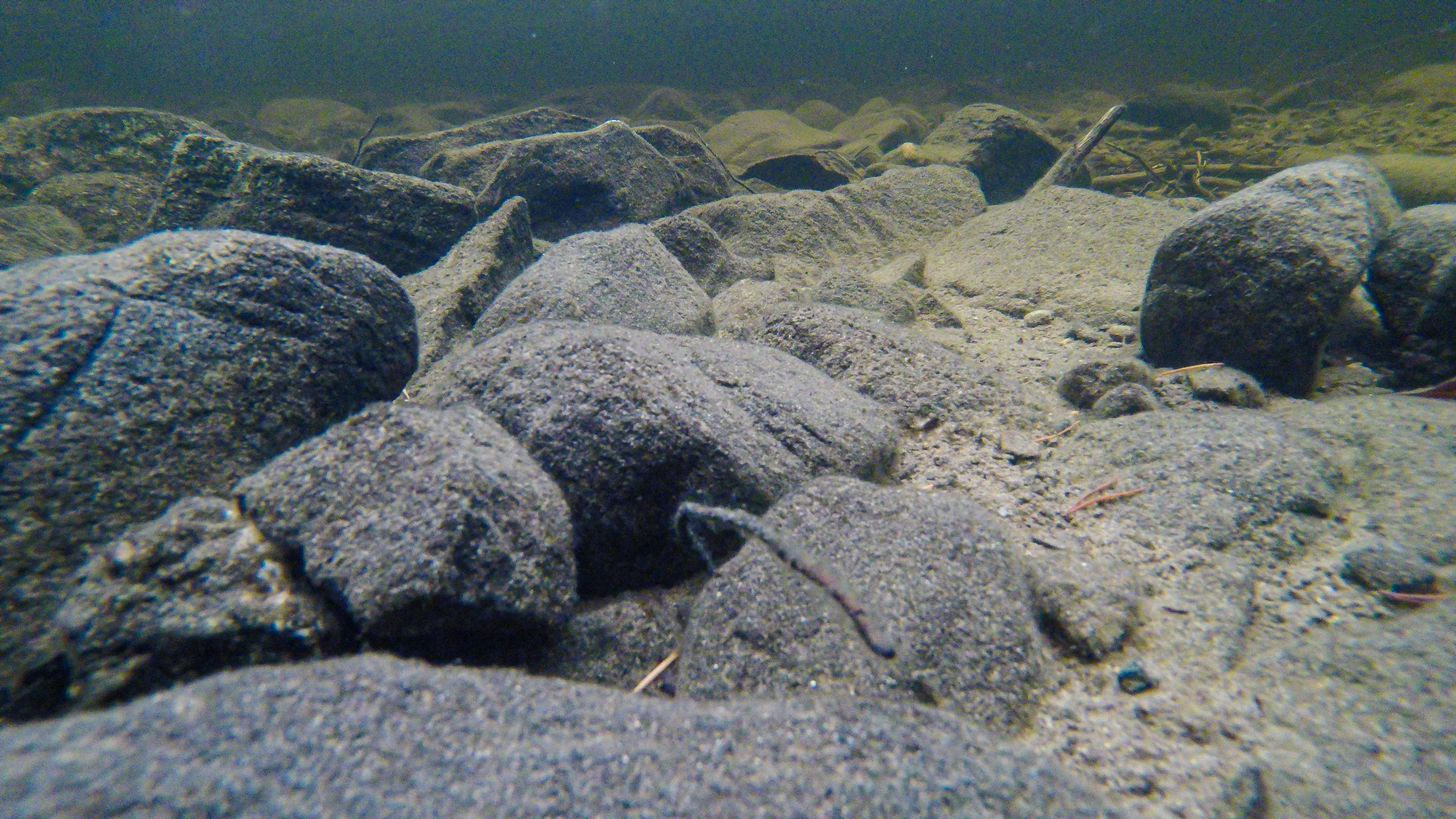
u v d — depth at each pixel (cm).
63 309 51
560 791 30
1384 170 143
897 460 67
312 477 46
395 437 48
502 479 46
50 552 45
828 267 139
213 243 59
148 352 52
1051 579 50
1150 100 289
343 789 28
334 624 43
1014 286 115
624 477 54
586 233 94
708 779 32
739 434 57
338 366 61
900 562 47
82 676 39
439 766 30
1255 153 232
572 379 57
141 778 26
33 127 167
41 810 24
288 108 433
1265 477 58
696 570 55
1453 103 255
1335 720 41
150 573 42
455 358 78
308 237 112
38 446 47
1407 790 36
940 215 154
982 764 34
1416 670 42
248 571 43
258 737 29
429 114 369
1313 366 76
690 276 101
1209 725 42
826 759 33
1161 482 60
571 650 48
